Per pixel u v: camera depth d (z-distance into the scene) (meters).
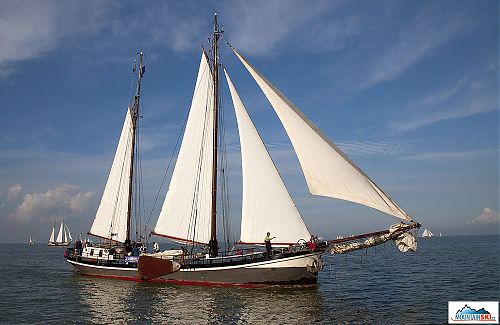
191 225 38.22
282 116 32.75
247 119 34.59
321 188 30.98
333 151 30.31
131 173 48.06
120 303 29.58
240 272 32.78
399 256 79.44
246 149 34.56
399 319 24.39
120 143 49.31
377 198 29.31
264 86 33.91
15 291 36.28
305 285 32.34
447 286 36.34
